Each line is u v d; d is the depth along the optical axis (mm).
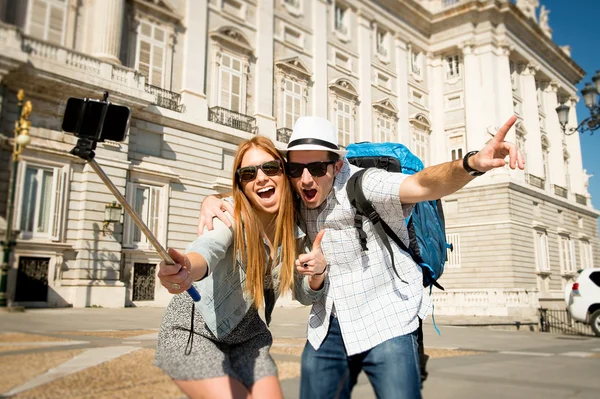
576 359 4574
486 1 29641
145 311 10070
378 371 1976
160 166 16797
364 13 27766
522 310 20016
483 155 1651
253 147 2090
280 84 22547
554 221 31234
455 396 2668
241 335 2033
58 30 13789
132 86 13602
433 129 31109
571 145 37125
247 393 1808
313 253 2014
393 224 2117
